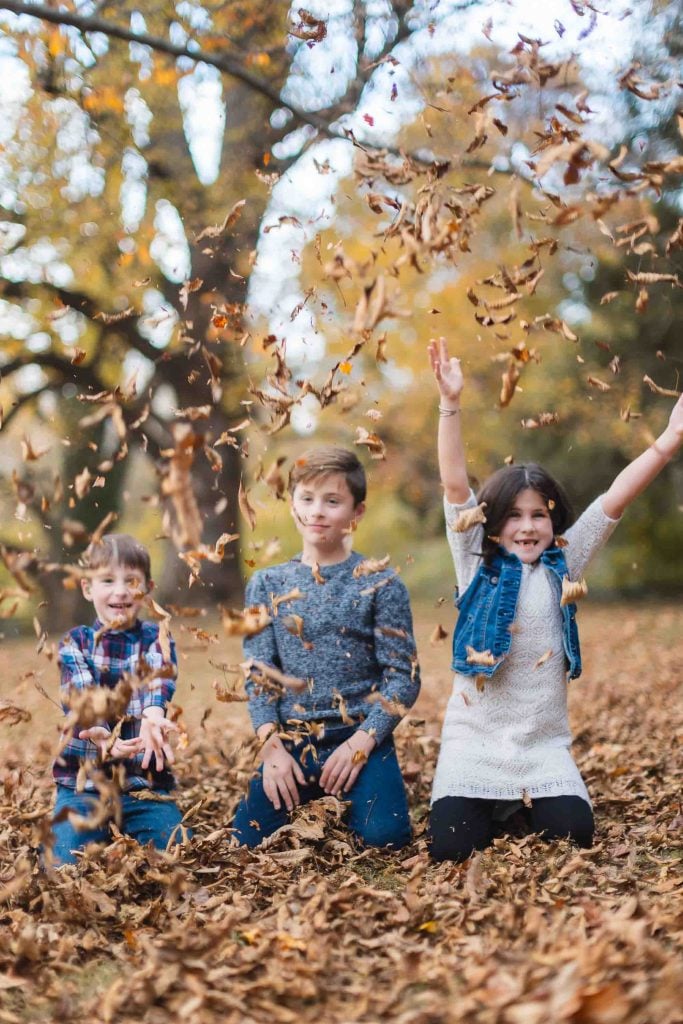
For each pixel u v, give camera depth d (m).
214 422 11.72
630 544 20.02
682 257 8.77
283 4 6.73
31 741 5.64
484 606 3.33
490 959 2.13
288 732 3.42
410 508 20.94
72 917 2.49
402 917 2.47
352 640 3.47
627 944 2.11
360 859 3.14
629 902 2.38
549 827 3.15
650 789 3.89
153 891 2.75
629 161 7.89
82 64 7.85
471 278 13.58
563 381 15.65
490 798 3.19
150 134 10.16
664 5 5.61
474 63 5.06
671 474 18.14
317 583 3.52
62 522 2.42
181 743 2.92
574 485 17.33
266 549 2.64
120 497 15.48
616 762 4.41
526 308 15.57
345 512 3.50
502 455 17.23
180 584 13.72
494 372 15.08
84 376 13.01
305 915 2.46
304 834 3.17
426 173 2.72
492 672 3.24
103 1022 1.96
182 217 10.70
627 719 5.77
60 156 9.84
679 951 2.15
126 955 2.30
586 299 15.36
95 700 2.40
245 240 10.77
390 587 3.50
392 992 2.03
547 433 16.88
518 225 2.24
